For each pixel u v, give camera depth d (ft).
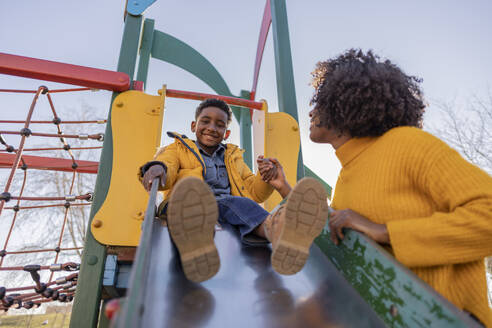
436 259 3.12
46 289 9.50
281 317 3.51
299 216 3.70
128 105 8.84
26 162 16.56
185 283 3.95
